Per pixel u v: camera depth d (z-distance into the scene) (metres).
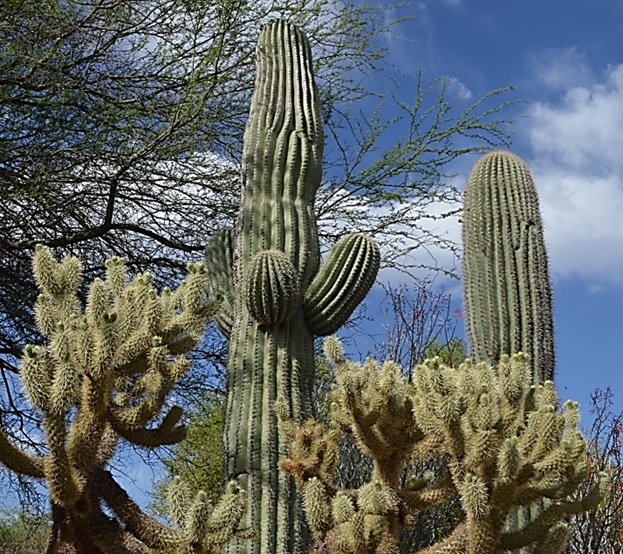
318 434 3.90
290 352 4.91
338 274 5.09
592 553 7.03
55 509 3.17
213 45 7.37
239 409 4.78
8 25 6.84
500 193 5.15
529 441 3.33
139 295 3.31
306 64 5.87
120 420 3.22
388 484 3.78
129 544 3.10
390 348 7.98
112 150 7.19
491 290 4.98
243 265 5.18
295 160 5.47
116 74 7.82
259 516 4.52
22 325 7.19
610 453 7.61
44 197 6.99
